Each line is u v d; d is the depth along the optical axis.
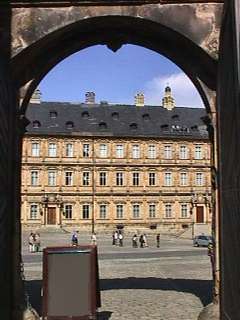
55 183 95.12
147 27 11.38
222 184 9.91
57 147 95.81
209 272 25.34
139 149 99.19
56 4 11.04
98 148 97.44
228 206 8.93
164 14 11.02
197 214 99.75
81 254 10.38
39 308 13.78
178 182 99.94
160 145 100.00
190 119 103.62
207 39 10.96
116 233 62.78
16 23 11.05
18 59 11.12
